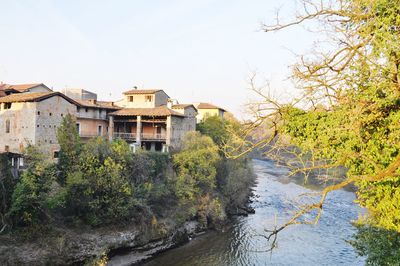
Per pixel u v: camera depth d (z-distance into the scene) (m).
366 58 9.68
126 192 35.91
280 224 47.88
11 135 42.62
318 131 11.59
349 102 10.51
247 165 73.38
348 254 36.84
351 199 61.94
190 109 67.25
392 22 9.86
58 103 43.00
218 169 57.22
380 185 11.23
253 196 64.94
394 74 9.26
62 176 35.50
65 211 34.31
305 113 12.34
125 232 35.53
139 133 58.53
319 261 34.97
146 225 37.84
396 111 9.91
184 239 41.28
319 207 8.56
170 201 44.75
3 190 30.16
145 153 44.75
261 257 36.25
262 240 41.81
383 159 10.41
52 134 42.16
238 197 56.38
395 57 9.20
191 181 46.50
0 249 27.23
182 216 43.28
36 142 39.69
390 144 10.20
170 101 65.12
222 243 40.91
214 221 46.59
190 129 67.00
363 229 15.98
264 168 109.94
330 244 39.94
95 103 61.62
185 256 36.75
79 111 56.94
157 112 58.47
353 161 11.49
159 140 58.66
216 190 55.50
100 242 33.12
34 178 30.34
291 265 34.06
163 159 48.62
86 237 32.94
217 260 35.53
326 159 11.96
